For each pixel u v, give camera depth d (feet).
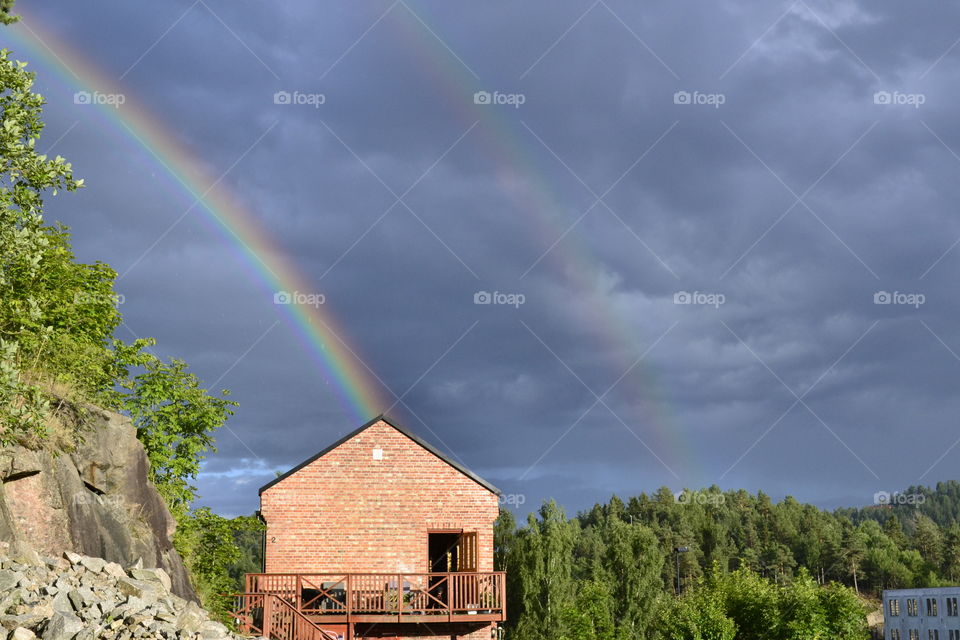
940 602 306.14
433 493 99.40
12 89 44.09
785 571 535.60
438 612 87.35
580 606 140.26
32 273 44.91
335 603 86.48
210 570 77.92
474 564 95.35
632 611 221.87
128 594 41.81
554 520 234.58
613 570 231.71
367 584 94.94
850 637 93.04
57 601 36.52
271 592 78.02
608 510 538.88
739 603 99.35
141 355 76.43
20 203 43.37
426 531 98.37
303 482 97.55
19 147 42.04
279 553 95.45
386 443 99.91
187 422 82.48
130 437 57.62
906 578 547.08
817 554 568.82
